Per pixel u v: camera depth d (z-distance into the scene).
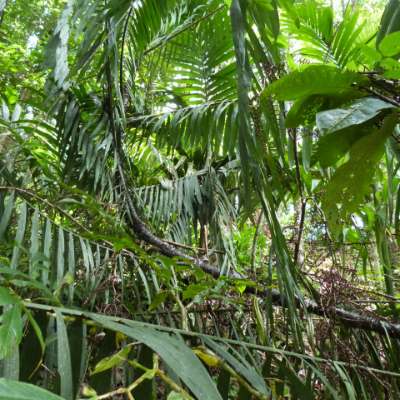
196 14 1.59
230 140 1.31
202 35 1.72
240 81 0.53
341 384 0.78
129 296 1.30
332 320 0.98
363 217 1.71
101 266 1.05
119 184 1.37
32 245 0.80
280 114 0.92
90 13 0.72
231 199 1.79
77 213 1.41
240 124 0.52
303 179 1.56
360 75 0.74
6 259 1.11
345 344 0.93
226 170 1.75
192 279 1.40
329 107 0.83
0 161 1.01
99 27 0.80
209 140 1.33
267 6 0.68
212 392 0.34
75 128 1.25
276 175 0.63
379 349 1.25
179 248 1.54
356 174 0.93
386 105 0.74
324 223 1.12
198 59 1.86
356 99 0.81
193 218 1.71
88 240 1.03
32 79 2.23
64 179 1.24
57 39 0.78
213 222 1.50
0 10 0.83
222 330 1.17
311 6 1.64
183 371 0.35
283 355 0.61
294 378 0.53
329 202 1.01
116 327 0.40
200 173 1.68
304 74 0.71
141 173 1.83
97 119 1.29
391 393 0.81
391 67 0.71
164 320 1.16
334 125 0.71
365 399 0.73
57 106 1.19
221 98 1.88
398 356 1.13
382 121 0.85
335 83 0.75
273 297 1.19
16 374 0.33
